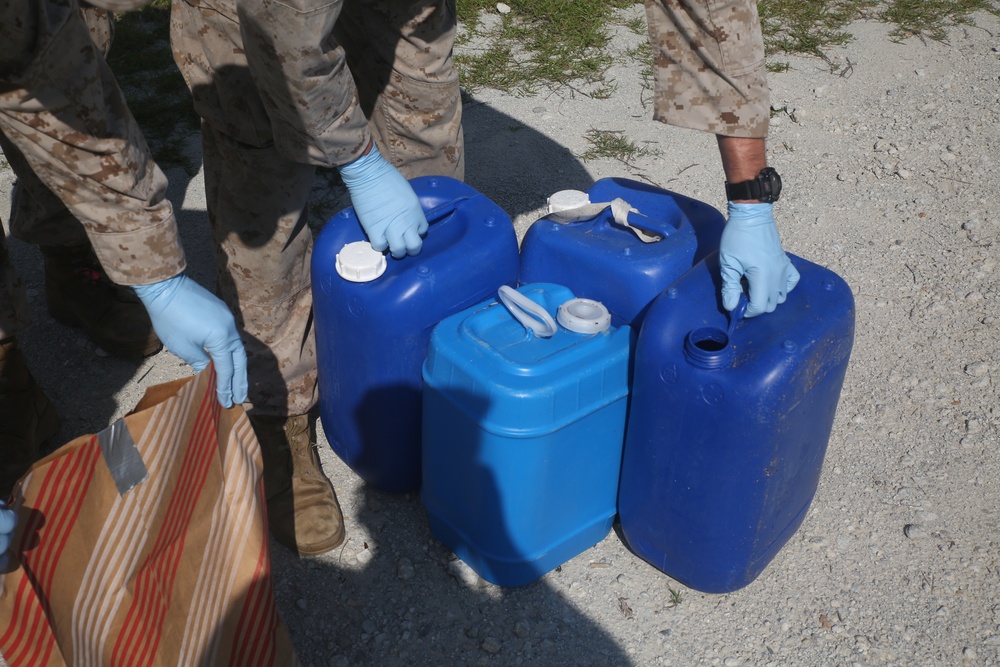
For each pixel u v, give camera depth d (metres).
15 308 2.35
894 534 2.36
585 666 2.07
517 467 1.96
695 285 1.96
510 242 2.15
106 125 1.59
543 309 2.00
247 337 2.29
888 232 3.48
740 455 1.85
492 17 4.79
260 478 1.73
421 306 2.04
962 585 2.23
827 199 3.68
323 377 2.32
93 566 1.39
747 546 2.03
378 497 2.46
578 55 4.53
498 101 4.22
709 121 1.95
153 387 1.49
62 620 1.36
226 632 1.75
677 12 1.88
